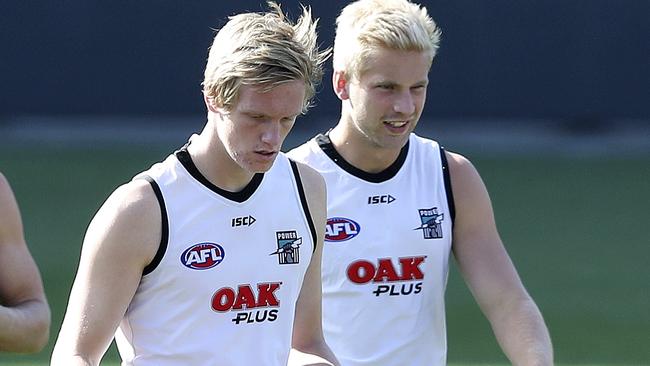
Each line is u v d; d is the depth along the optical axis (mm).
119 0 56125
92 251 10875
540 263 35281
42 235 37938
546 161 53250
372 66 12969
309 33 10844
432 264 13859
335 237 13805
